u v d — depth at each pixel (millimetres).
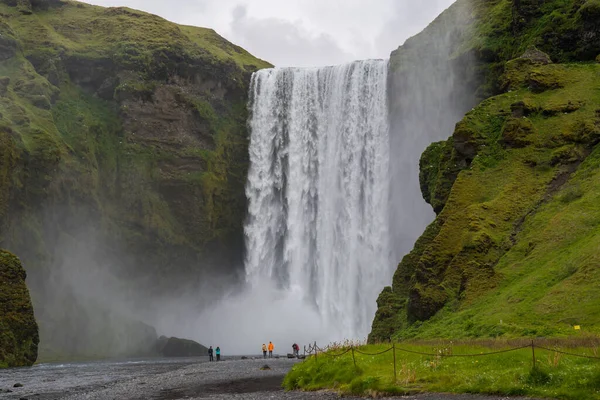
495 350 32094
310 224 120438
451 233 57969
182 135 121562
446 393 27703
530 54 74750
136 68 122500
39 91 114062
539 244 51750
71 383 52719
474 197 61625
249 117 129375
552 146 62719
